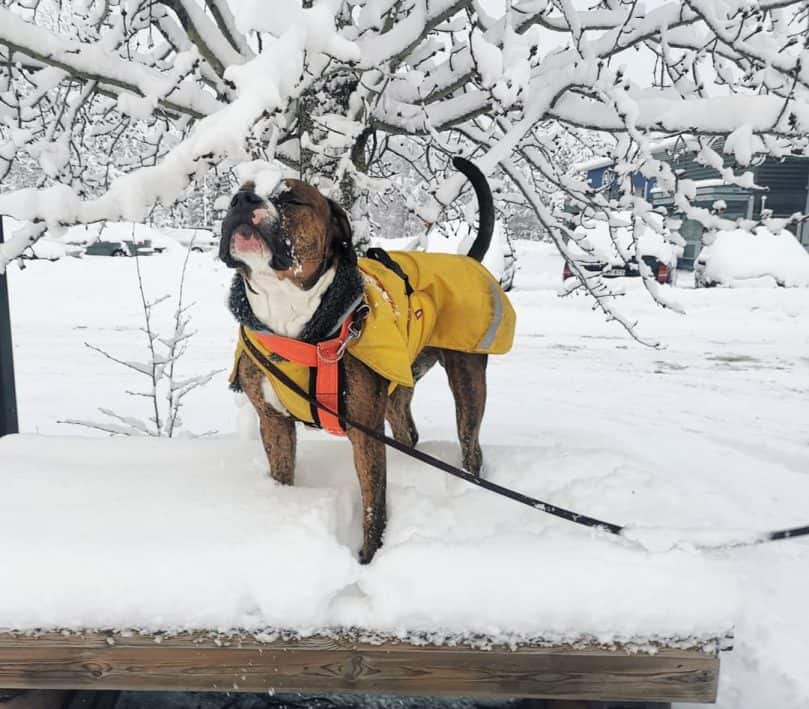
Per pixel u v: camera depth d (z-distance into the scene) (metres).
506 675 1.94
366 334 2.14
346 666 1.93
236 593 1.87
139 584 1.86
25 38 2.82
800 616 2.88
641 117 3.48
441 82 3.81
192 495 2.34
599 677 1.93
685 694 1.93
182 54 2.77
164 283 12.30
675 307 3.83
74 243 3.55
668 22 3.40
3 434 3.41
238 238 1.94
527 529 2.21
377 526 2.23
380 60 3.24
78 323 9.39
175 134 4.58
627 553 1.97
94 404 5.84
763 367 7.94
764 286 13.34
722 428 5.61
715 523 2.34
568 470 2.88
